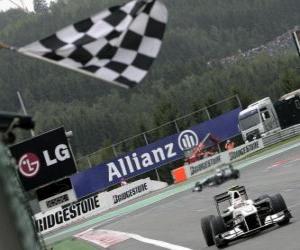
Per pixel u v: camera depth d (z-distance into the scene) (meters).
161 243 53.72
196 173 137.00
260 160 121.75
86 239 77.00
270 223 41.53
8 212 13.16
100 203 129.88
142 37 16.48
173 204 90.25
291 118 164.62
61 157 64.25
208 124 139.50
